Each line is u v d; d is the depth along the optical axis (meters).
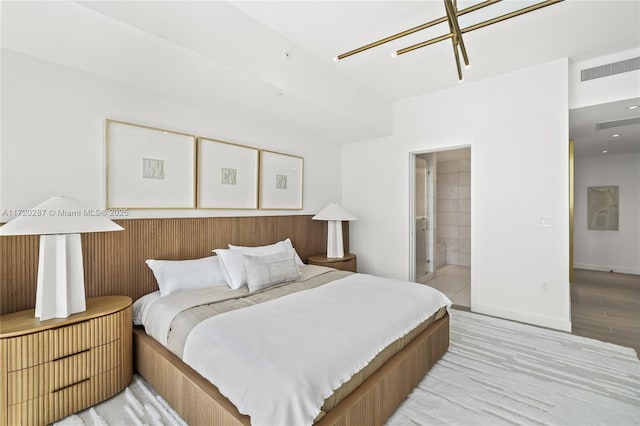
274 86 2.47
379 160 4.41
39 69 2.01
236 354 1.43
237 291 2.42
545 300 3.09
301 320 1.77
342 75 3.26
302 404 1.17
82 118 2.21
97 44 1.83
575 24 2.42
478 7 1.65
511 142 3.28
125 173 2.42
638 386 2.01
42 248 1.72
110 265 2.31
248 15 2.25
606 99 2.95
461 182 6.74
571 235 4.83
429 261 5.39
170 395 1.77
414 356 1.95
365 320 1.81
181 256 2.75
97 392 1.82
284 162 3.86
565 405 1.81
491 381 2.07
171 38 1.79
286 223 3.86
